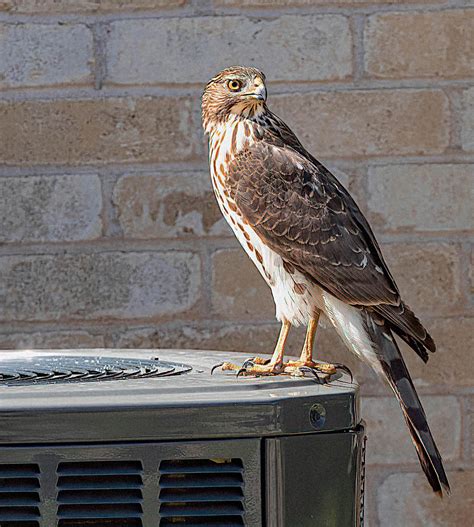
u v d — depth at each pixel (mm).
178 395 3795
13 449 3613
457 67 8711
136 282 8680
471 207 8711
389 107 8711
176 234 8703
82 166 8711
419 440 5297
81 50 8719
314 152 8719
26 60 8711
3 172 8688
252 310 8672
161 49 8727
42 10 8711
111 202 8703
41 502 3646
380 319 5852
